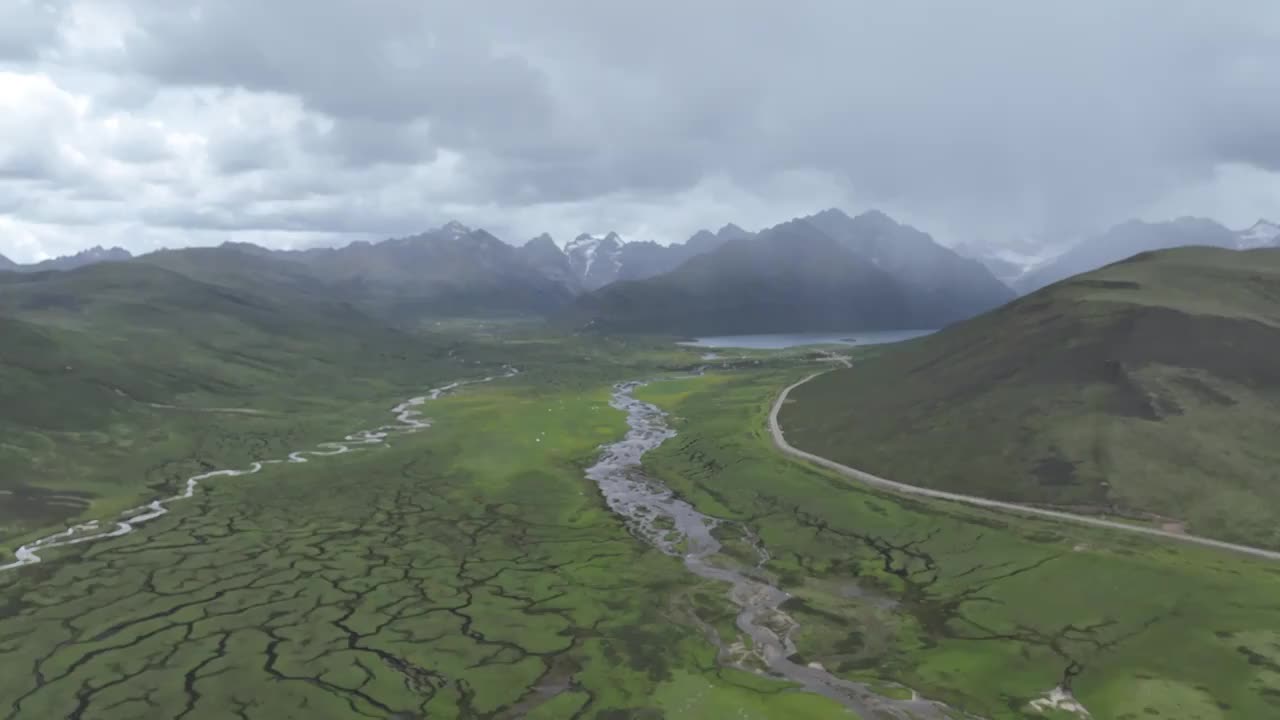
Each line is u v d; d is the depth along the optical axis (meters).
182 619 89.19
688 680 74.25
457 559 109.69
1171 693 69.44
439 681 74.69
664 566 106.12
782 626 86.56
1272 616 80.25
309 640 83.69
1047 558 99.50
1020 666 76.06
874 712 68.00
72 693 72.44
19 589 97.56
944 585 96.69
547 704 70.19
